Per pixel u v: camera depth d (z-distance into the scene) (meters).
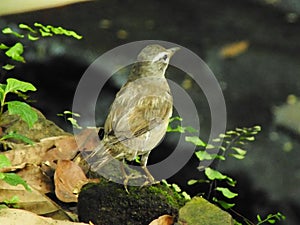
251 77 15.12
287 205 13.22
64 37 14.48
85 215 8.41
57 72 14.11
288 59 15.53
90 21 15.34
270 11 16.30
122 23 15.59
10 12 14.58
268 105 14.67
